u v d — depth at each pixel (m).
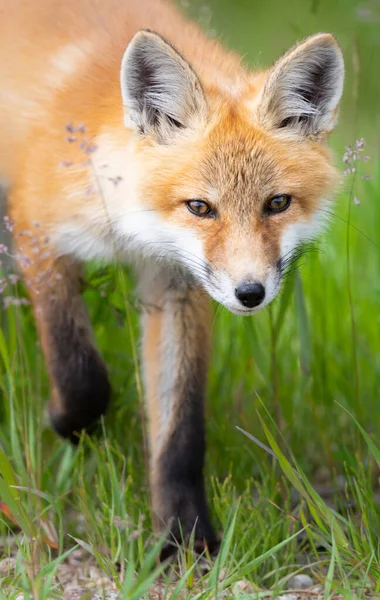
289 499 7.55
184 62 7.17
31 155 7.99
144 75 7.26
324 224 7.78
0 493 6.52
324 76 7.51
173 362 7.96
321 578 6.59
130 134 7.49
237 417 9.20
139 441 8.87
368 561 6.57
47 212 7.81
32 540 6.34
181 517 7.35
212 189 7.13
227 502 7.36
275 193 7.23
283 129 7.44
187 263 7.36
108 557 6.90
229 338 10.06
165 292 8.05
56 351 8.14
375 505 7.33
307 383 9.00
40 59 8.45
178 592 5.99
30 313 9.09
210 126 7.26
